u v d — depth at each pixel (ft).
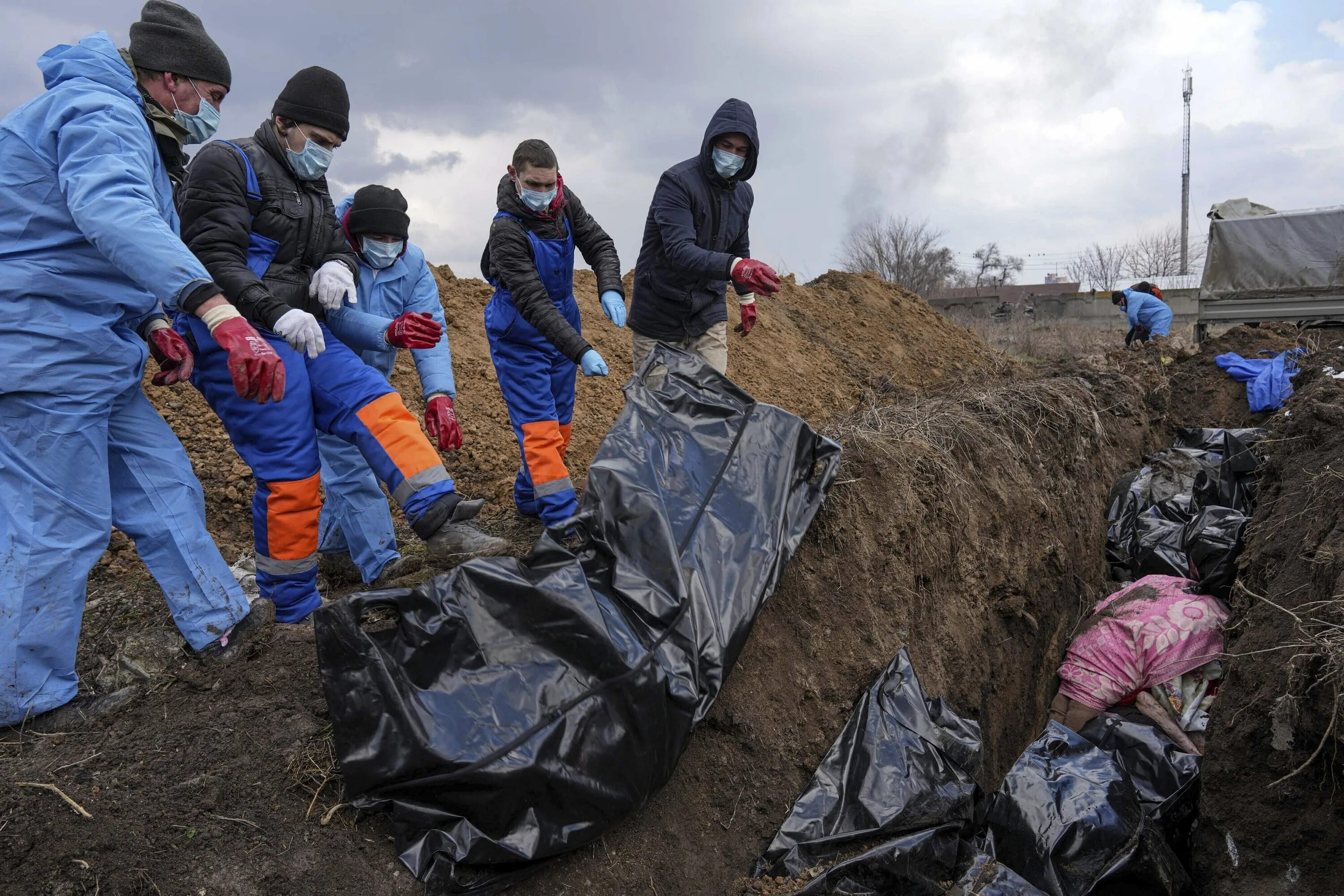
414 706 7.31
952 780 10.18
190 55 7.99
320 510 10.10
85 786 7.25
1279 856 9.63
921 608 12.78
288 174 9.55
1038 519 16.40
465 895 7.13
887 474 13.15
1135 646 14.20
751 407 11.23
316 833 7.20
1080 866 9.75
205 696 8.36
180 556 8.51
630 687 8.11
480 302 23.50
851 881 9.03
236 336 7.43
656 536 9.27
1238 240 38.37
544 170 11.34
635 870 8.36
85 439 7.80
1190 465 19.89
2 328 7.31
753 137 12.35
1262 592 12.86
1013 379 21.84
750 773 9.79
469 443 17.28
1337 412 14.12
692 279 13.24
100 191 7.13
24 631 7.77
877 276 41.09
